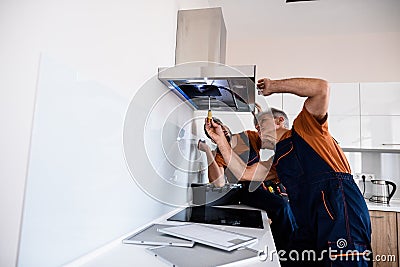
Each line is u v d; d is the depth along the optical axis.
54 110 0.57
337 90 2.50
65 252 0.62
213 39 1.42
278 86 1.46
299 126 1.71
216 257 0.73
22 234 0.50
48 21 0.55
